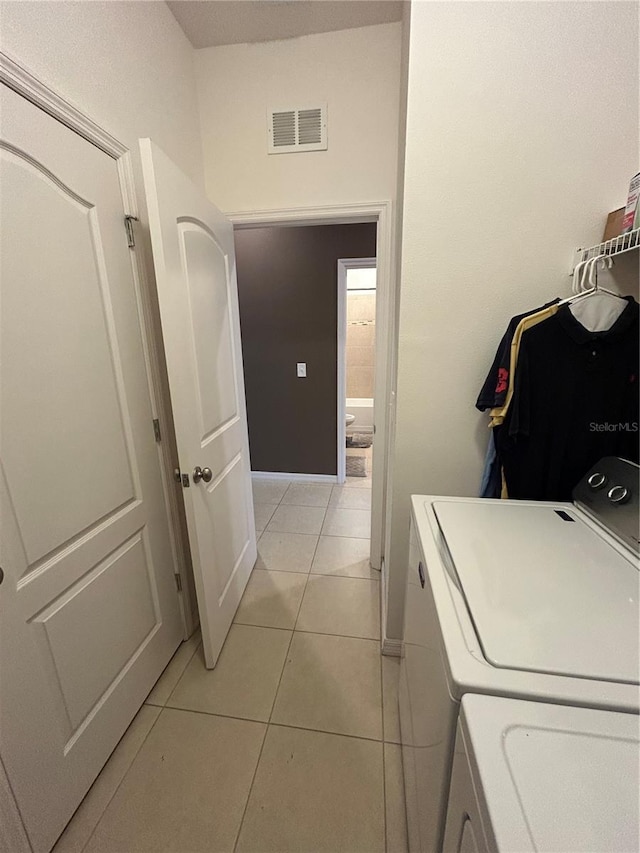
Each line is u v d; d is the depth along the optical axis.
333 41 1.55
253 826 1.03
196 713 1.34
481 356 1.21
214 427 1.56
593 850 0.36
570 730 0.48
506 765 0.44
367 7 1.42
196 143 1.69
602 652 0.57
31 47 0.86
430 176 1.10
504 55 1.01
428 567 0.79
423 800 0.77
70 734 1.03
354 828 1.02
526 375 1.07
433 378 1.25
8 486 0.83
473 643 0.59
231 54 1.62
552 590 0.70
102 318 1.12
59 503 0.97
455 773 0.55
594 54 0.98
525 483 1.15
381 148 1.62
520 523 0.95
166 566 1.51
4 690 0.83
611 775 0.43
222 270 1.64
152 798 1.09
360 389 5.31
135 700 1.31
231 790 1.11
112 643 1.19
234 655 1.59
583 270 1.04
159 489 1.45
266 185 1.73
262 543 2.47
